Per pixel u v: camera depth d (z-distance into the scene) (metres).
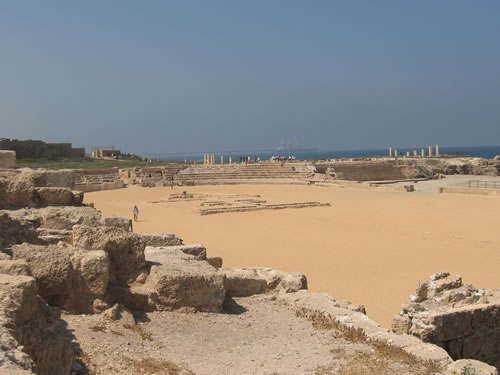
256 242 33.03
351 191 70.25
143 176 84.88
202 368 9.84
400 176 98.38
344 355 10.64
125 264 13.38
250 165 92.44
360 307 14.30
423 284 14.18
